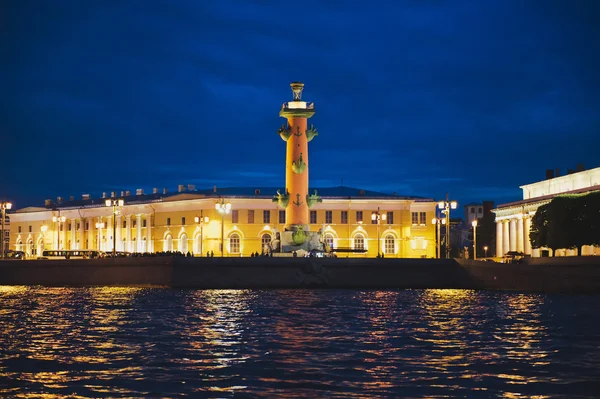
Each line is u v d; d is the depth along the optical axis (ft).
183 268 360.48
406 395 116.26
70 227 615.57
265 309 241.35
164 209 542.98
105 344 163.32
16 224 655.35
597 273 296.71
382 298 289.74
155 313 229.04
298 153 394.93
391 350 154.61
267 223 513.86
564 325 195.21
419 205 527.81
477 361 142.20
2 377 128.16
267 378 127.44
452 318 212.84
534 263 331.57
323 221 518.78
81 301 277.03
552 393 117.60
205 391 118.73
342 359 144.15
